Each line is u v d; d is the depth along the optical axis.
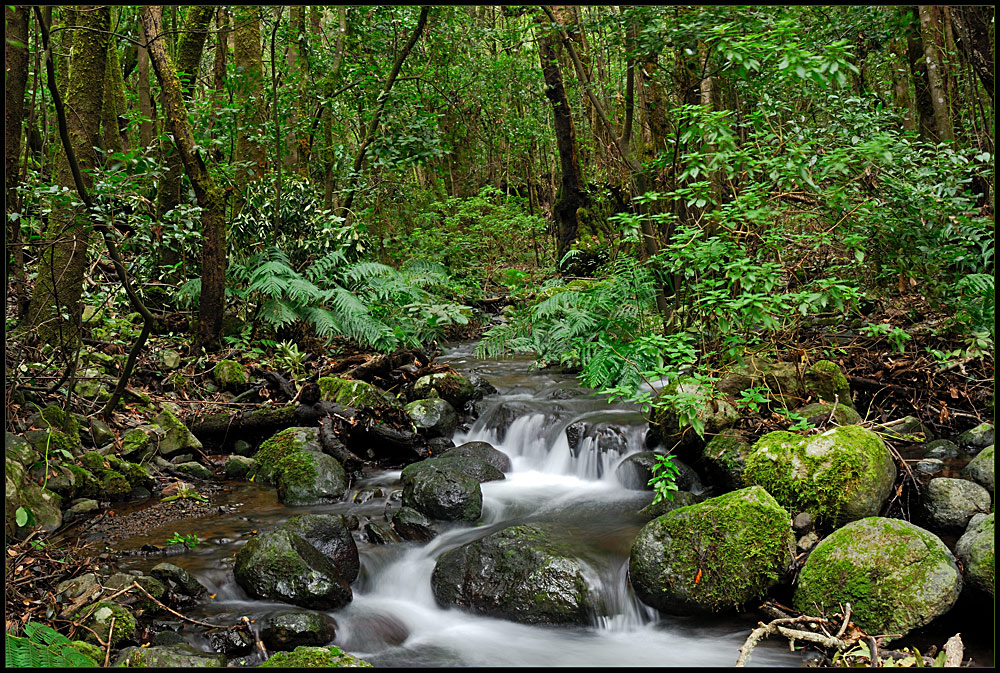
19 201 5.31
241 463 5.30
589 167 14.27
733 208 4.88
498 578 3.65
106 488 4.58
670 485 4.04
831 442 3.83
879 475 3.79
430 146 10.08
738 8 6.06
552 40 9.92
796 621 3.15
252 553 3.64
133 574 3.48
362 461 5.37
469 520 4.46
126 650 2.84
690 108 5.01
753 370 5.10
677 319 6.18
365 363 6.97
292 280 7.63
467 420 6.35
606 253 10.40
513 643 3.33
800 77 4.61
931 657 2.87
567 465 5.37
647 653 3.21
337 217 8.70
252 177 8.84
